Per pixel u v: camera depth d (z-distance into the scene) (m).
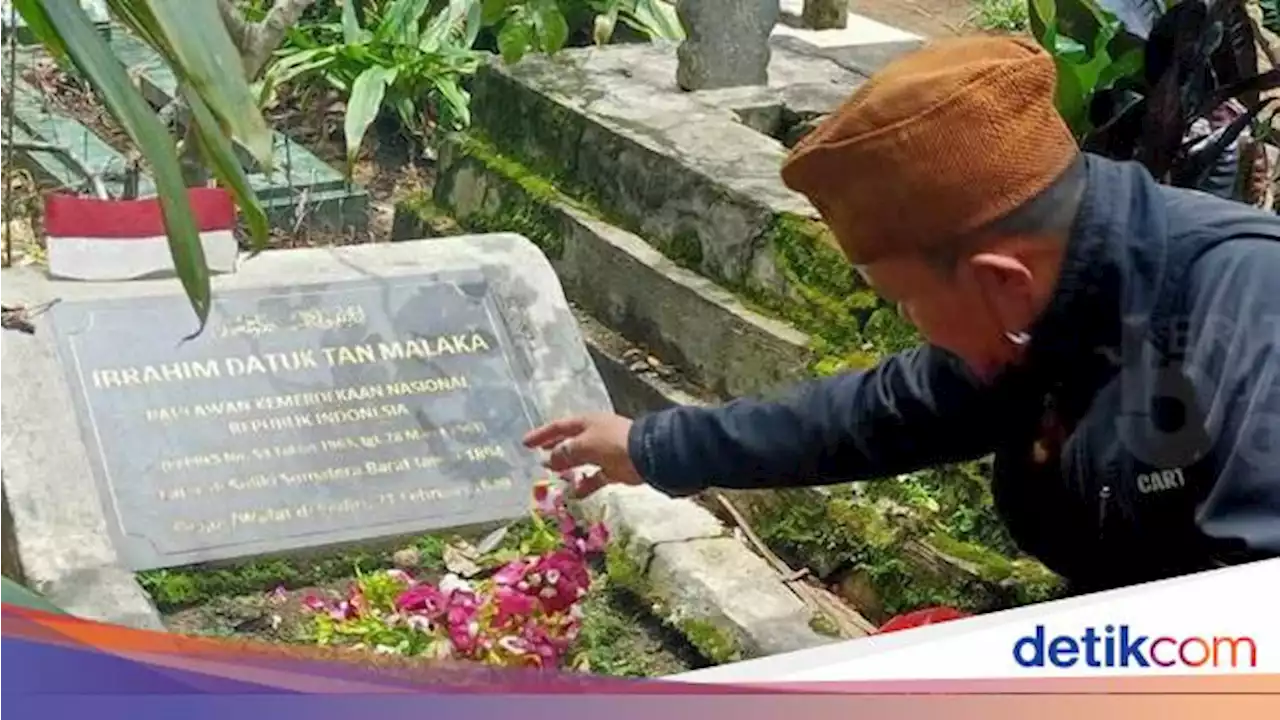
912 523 2.43
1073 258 1.27
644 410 2.97
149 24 0.99
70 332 2.56
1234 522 1.21
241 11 3.37
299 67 4.64
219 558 2.34
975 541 2.39
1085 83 2.54
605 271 3.18
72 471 2.37
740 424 1.66
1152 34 2.35
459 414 2.59
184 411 2.49
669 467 1.70
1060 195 1.27
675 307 3.00
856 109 1.30
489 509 2.49
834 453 1.61
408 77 4.66
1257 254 1.26
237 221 3.54
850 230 1.34
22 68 4.67
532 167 3.48
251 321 2.63
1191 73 2.32
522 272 2.82
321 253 2.80
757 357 2.80
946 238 1.28
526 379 2.67
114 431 2.44
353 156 4.34
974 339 1.36
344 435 2.53
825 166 1.32
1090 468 1.33
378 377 2.61
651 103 3.38
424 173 4.70
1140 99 2.45
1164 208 1.29
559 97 3.43
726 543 2.41
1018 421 1.42
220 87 0.98
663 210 3.12
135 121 0.94
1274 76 2.31
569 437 1.82
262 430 2.50
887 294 1.38
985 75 1.26
